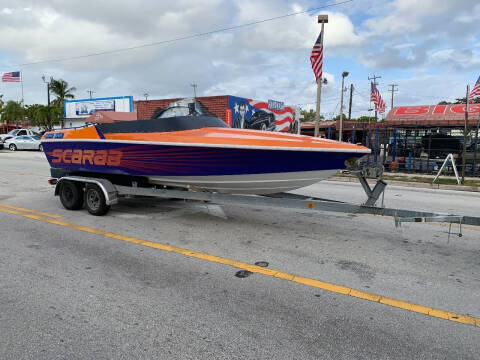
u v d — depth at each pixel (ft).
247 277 12.75
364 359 8.24
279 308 10.54
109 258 14.53
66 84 167.73
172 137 19.33
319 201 16.62
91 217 21.52
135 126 21.17
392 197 30.99
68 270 13.21
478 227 19.75
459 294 11.56
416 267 13.87
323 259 14.65
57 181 24.06
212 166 18.65
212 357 8.25
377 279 12.69
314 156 16.78
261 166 17.75
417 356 8.38
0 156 72.38
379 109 66.90
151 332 9.22
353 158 16.62
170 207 24.56
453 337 9.15
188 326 9.53
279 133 19.12
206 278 12.62
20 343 8.73
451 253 15.51
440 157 55.11
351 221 21.11
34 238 17.17
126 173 21.36
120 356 8.27
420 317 10.12
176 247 16.01
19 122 182.39
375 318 10.04
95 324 9.57
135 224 19.99
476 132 47.96
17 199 27.12
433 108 55.67
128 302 10.80
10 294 11.25
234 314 10.17
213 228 19.33
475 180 43.42
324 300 11.07
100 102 124.06
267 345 8.72
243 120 81.05
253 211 23.58
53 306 10.52
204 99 77.46
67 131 23.84
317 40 50.70
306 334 9.21
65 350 8.48
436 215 14.44
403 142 60.13
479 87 39.45
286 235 18.10
